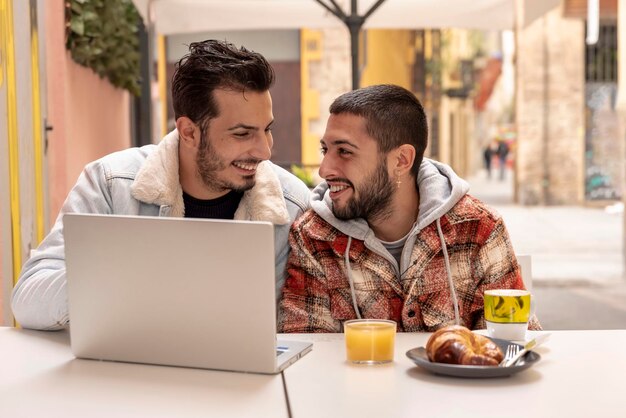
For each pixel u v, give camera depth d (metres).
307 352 2.46
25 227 4.55
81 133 6.24
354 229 2.90
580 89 21.75
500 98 45.50
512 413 1.92
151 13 6.71
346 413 1.93
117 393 2.13
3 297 4.10
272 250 2.21
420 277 2.89
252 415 1.96
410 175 2.91
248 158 2.88
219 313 2.28
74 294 2.42
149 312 2.35
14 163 4.33
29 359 2.44
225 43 2.89
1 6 4.11
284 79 15.93
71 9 5.77
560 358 2.36
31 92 4.75
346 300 2.94
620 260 11.84
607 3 16.83
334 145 2.82
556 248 13.17
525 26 6.68
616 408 1.95
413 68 20.39
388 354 2.34
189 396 2.10
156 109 9.52
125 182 3.07
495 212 2.99
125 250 2.34
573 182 21.92
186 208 3.11
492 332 2.53
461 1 6.78
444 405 1.98
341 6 6.75
